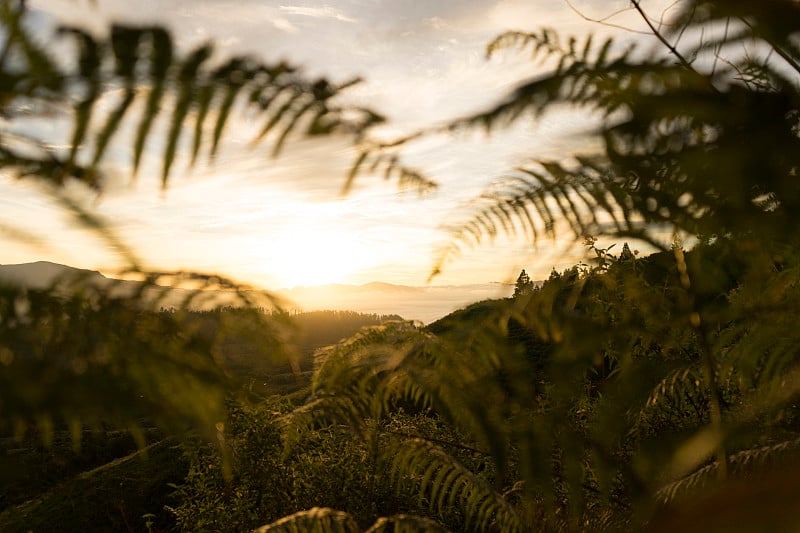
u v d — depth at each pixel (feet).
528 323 3.08
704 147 1.83
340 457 14.87
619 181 2.29
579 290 3.23
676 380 4.01
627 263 3.34
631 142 1.93
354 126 1.71
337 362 4.05
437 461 5.04
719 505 1.26
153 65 1.31
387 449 5.12
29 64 1.24
